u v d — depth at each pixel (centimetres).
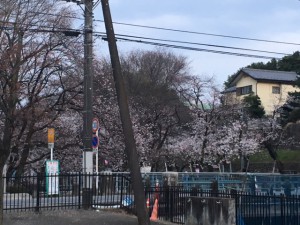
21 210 1488
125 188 1694
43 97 2341
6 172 2419
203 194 1509
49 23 2169
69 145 2788
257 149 4106
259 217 1378
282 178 2519
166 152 3912
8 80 1681
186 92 4209
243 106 4400
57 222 1373
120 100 1230
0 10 1825
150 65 4953
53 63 2228
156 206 1558
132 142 1228
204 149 3959
